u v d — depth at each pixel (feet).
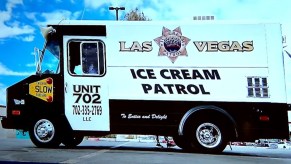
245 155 24.27
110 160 17.06
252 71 23.68
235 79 23.66
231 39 24.08
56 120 24.23
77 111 23.98
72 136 25.27
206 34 24.20
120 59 24.12
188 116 23.27
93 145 32.30
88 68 24.23
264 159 20.98
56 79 24.35
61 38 24.54
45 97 24.36
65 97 24.16
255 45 23.95
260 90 23.47
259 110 23.29
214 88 23.59
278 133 23.07
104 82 24.00
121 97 23.76
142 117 23.53
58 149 23.39
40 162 15.56
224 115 23.32
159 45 24.17
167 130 23.45
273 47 23.89
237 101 23.44
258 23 24.18
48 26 24.53
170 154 21.77
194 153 23.40
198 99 23.54
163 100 23.59
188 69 23.82
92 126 23.80
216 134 23.62
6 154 18.95
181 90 23.65
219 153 23.57
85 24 24.56
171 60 23.98
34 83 24.59
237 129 23.25
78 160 16.75
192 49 24.07
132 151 23.91
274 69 23.62
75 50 24.45
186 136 23.53
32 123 24.48
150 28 24.39
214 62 23.86
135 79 23.86
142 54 24.09
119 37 24.34
